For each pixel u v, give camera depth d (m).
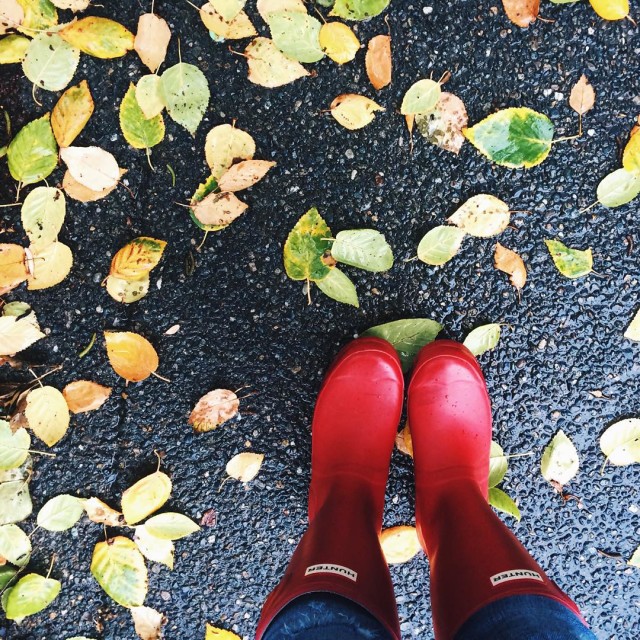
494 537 0.78
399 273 1.05
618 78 1.02
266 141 1.03
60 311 1.05
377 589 0.75
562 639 0.64
